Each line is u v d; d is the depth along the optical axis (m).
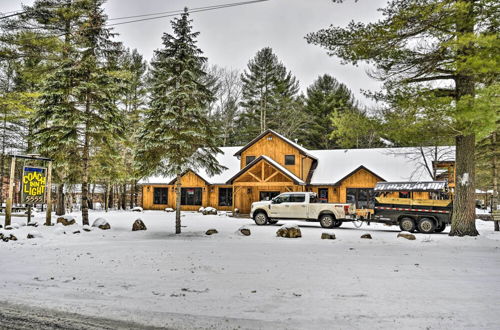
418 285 7.01
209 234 15.74
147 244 12.66
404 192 20.33
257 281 7.33
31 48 18.80
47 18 20.45
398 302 5.92
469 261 9.51
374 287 6.86
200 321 5.06
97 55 18.12
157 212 30.03
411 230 18.30
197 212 30.44
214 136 17.92
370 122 14.77
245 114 45.97
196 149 17.47
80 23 20.27
